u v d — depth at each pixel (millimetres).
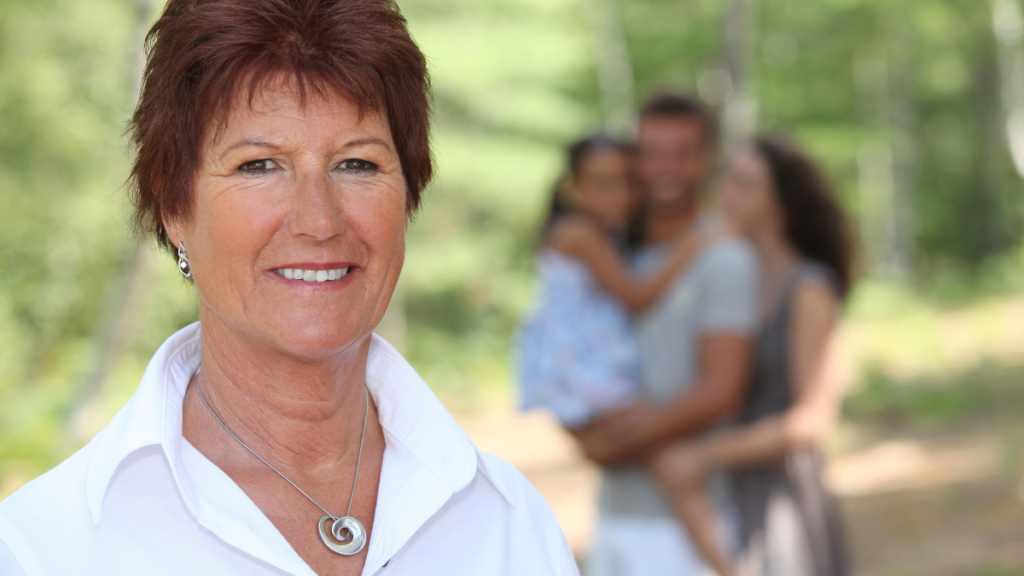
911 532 5676
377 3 1089
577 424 2939
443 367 14188
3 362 10961
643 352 2990
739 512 2793
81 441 8180
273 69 1019
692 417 2758
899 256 22047
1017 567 4836
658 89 3191
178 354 1175
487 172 13430
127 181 1137
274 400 1104
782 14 18047
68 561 941
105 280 12102
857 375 10477
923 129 24078
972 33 19266
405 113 1117
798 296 2812
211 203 1030
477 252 14523
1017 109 21531
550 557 1260
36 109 11094
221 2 1017
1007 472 6496
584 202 3262
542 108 14141
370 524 1146
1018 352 10953
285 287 1034
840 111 19531
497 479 1231
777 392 2811
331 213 1021
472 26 13438
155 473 998
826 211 2957
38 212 11609
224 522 984
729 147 9250
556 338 3041
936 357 11336
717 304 2779
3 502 988
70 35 11398
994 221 23531
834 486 7074
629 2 17859
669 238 3201
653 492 2875
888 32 18266
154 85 1052
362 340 1114
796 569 2734
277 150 1023
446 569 1137
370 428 1220
